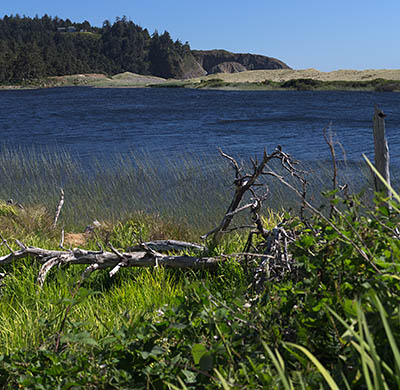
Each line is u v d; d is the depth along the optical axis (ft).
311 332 7.52
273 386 6.00
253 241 19.10
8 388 8.16
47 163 57.26
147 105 241.76
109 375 7.95
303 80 460.96
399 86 404.57
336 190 9.00
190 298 8.41
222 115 173.27
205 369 6.82
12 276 16.16
